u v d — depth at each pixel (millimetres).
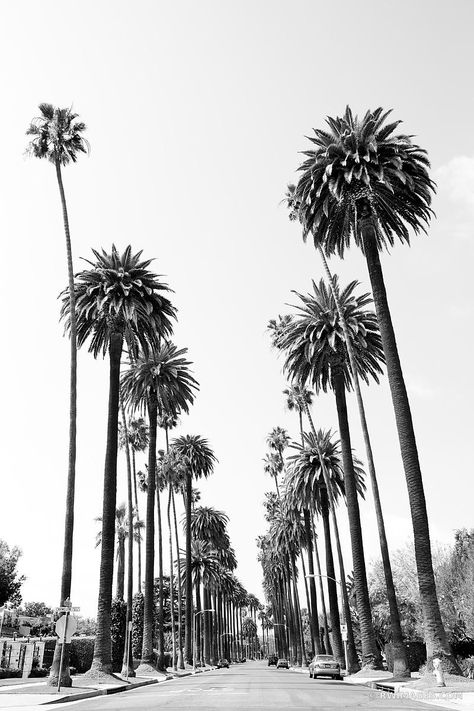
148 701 19531
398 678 28547
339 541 48875
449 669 22609
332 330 41250
